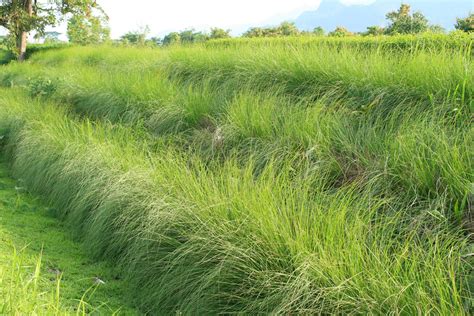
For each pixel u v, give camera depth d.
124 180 5.32
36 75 14.96
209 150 6.64
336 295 3.23
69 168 6.38
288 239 3.66
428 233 4.11
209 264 4.02
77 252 5.20
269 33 28.23
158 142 7.08
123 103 8.96
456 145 5.02
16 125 8.93
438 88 6.24
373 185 4.90
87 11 30.16
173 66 10.84
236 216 4.14
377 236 3.87
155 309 4.15
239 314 3.63
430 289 3.21
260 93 7.74
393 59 7.62
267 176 5.36
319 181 5.21
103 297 4.31
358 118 6.37
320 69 7.74
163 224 4.47
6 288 3.31
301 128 6.08
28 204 6.40
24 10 28.38
